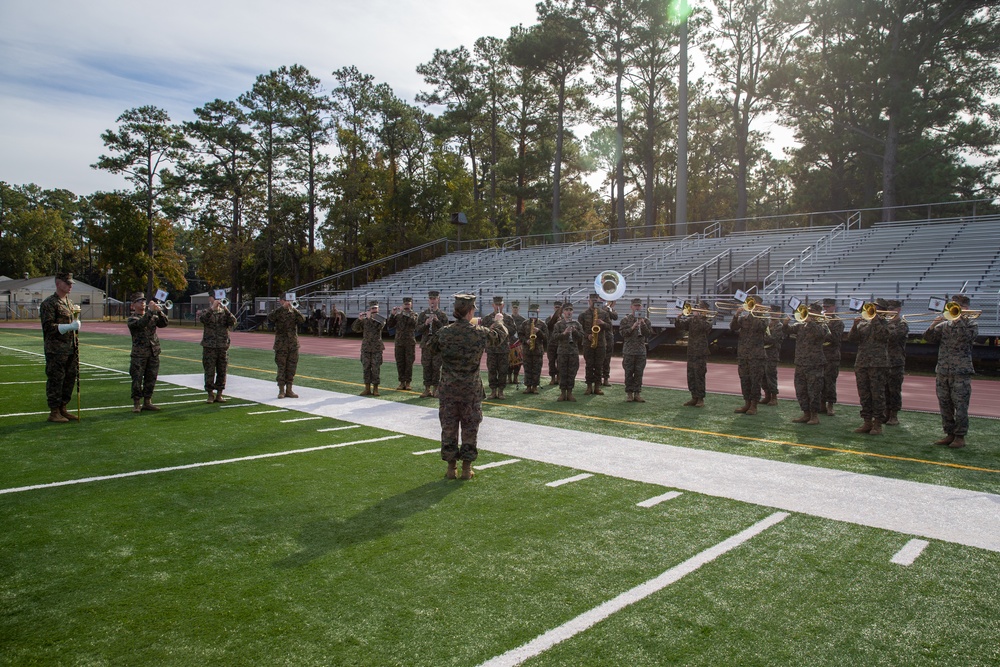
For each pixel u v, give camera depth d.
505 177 55.09
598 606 3.87
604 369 14.41
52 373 9.56
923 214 36.91
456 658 3.30
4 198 99.69
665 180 57.38
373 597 3.98
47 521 5.32
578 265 34.91
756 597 4.00
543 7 43.31
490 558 4.57
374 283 45.00
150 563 4.48
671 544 4.85
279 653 3.35
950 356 8.14
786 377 16.22
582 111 51.53
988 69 35.44
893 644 3.47
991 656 3.36
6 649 3.38
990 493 6.12
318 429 9.20
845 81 35.66
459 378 6.54
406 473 6.83
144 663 3.26
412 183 51.62
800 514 5.51
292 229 55.75
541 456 7.61
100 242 63.12
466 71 53.78
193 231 63.69
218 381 11.55
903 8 32.91
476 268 40.66
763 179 57.06
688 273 26.17
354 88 57.31
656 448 8.05
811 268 25.03
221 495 6.03
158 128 60.25
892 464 7.24
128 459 7.40
